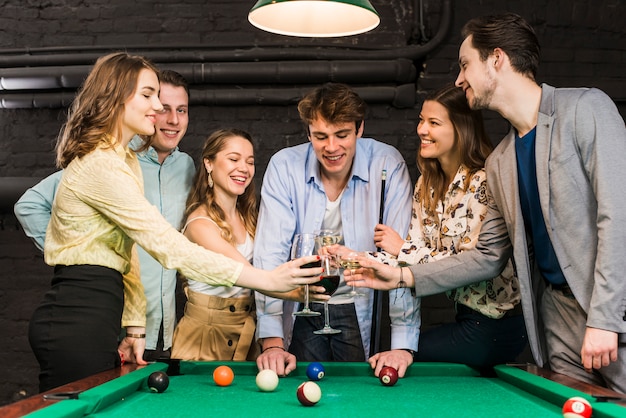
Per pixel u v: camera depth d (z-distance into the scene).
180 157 3.29
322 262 2.34
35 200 3.12
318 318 2.93
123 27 4.79
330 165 2.75
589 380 2.30
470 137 2.63
